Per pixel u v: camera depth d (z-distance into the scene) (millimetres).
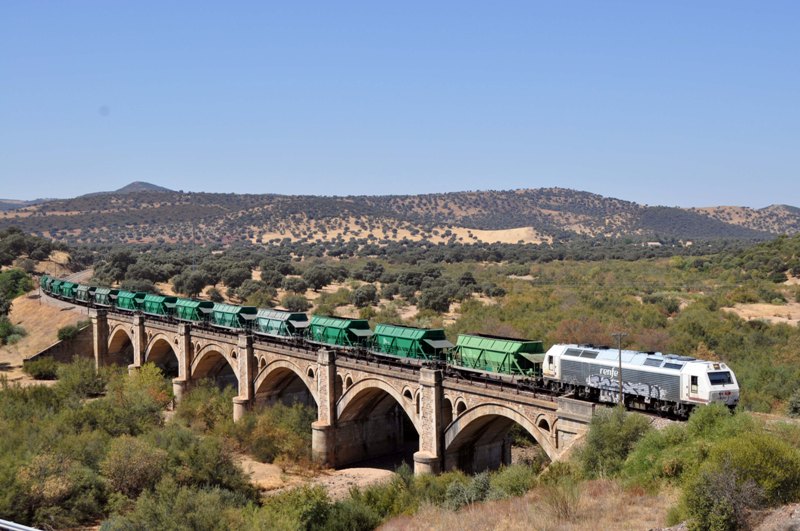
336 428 66938
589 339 88125
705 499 26250
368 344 68625
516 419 47625
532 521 30391
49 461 49594
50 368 102375
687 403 41938
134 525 41094
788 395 64250
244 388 78562
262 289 151000
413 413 56562
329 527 41844
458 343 59062
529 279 176250
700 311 105875
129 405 70562
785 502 26562
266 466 67125
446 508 39219
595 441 38500
